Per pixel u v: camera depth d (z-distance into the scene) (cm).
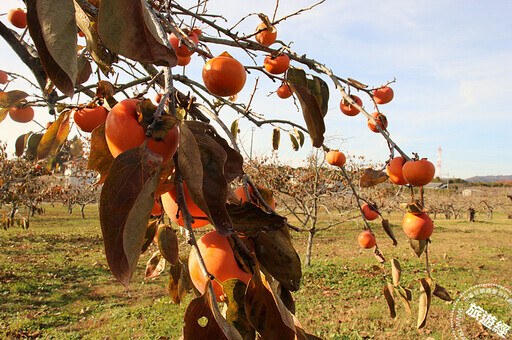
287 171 1270
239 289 77
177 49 140
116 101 104
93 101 104
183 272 121
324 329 652
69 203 2388
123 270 49
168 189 75
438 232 1984
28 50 168
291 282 81
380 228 2042
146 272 124
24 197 1136
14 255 1202
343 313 736
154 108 64
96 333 637
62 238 1585
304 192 1166
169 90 65
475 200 3422
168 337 618
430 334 627
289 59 166
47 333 636
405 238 1758
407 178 142
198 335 62
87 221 2244
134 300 811
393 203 1280
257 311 71
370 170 170
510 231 2048
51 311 741
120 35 54
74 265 1103
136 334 630
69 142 199
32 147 178
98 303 791
